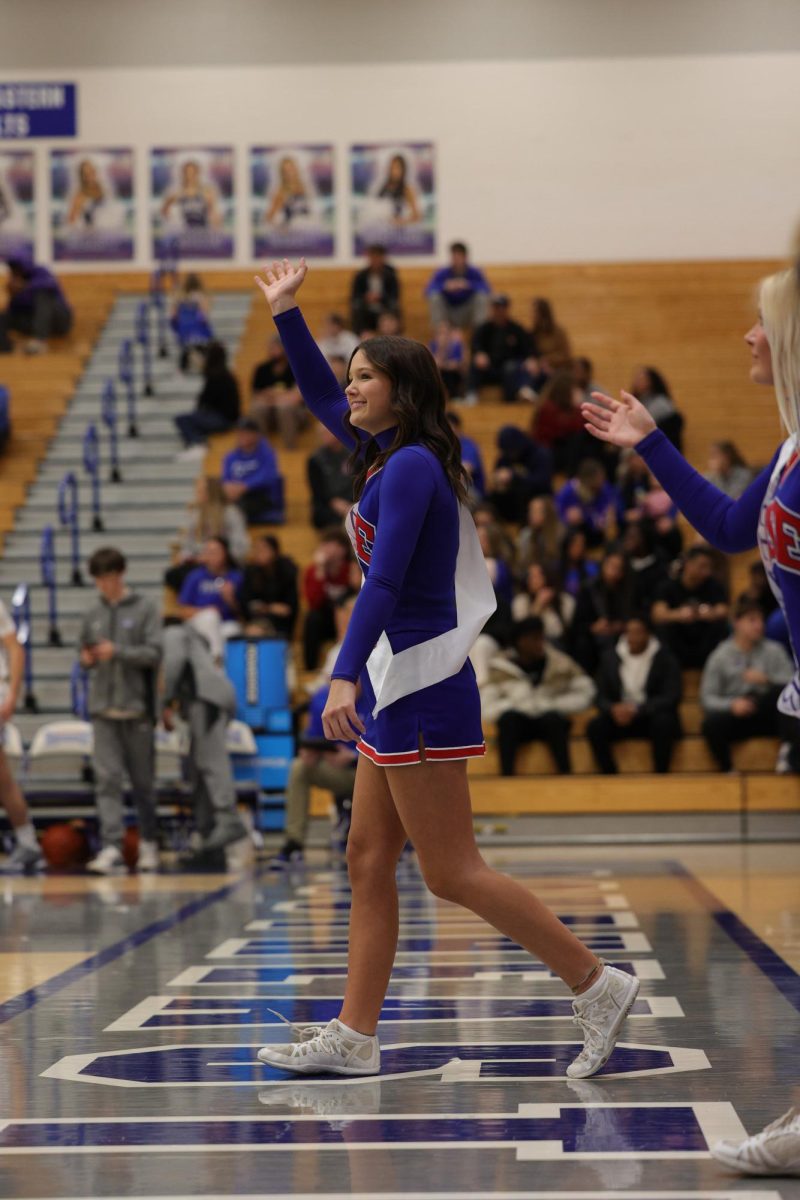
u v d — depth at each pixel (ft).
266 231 99.04
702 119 97.96
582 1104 15.88
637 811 57.31
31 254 99.55
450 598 17.25
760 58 97.86
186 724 54.34
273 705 57.21
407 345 17.62
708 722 57.88
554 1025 20.83
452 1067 18.03
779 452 14.62
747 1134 14.40
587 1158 13.67
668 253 97.96
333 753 49.85
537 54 98.63
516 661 59.26
